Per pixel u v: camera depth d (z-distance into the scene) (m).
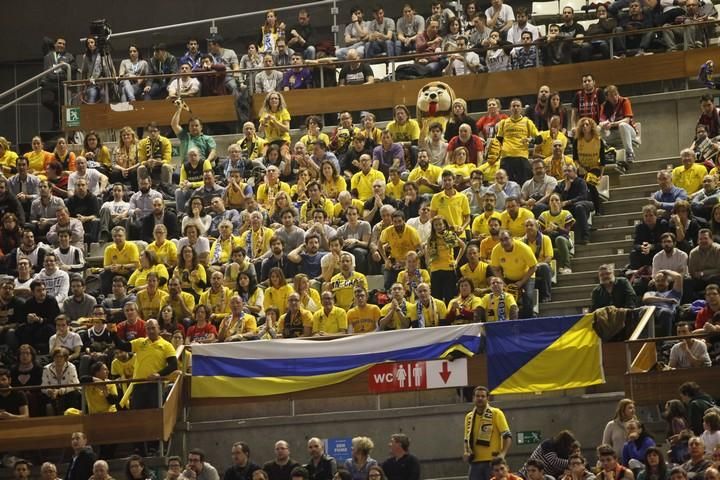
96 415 33.44
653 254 36.66
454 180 40.78
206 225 41.22
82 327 36.78
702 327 33.06
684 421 30.47
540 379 33.34
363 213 40.72
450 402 34.38
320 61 49.56
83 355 35.28
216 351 34.44
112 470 33.22
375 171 42.31
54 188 44.06
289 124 48.75
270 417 34.31
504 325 33.56
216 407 34.88
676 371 32.34
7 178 45.47
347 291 36.53
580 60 47.97
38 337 36.84
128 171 45.16
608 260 38.69
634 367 32.91
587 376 33.19
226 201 42.47
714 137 42.47
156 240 39.94
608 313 33.25
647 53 47.59
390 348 33.94
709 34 47.75
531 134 42.84
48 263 39.31
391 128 45.06
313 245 38.53
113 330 35.88
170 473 31.33
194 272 38.19
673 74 46.91
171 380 34.09
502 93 48.38
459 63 49.09
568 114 45.31
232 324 35.72
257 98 49.72
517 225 38.50
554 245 38.44
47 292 39.16
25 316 37.50
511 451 33.44
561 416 33.47
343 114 45.00
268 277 38.34
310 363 34.19
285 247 39.56
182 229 41.53
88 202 43.06
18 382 34.84
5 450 33.50
